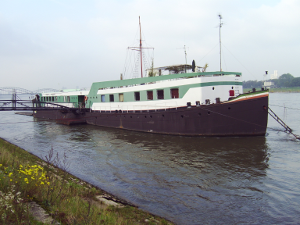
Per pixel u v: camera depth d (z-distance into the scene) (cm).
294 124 3141
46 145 2383
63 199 873
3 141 2514
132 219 873
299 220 923
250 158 1666
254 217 951
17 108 3266
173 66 2795
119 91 3136
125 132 2889
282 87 18075
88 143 2389
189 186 1259
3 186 865
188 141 2211
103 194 1134
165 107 2608
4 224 612
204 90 2325
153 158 1773
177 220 933
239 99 2144
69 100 4266
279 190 1175
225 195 1145
